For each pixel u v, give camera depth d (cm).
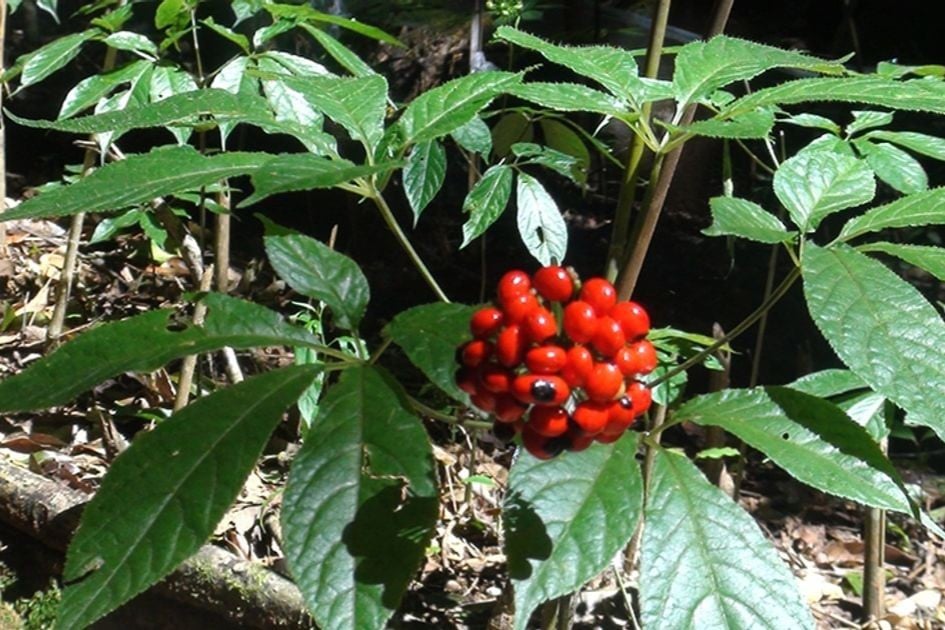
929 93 44
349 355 42
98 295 110
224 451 39
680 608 40
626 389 38
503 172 64
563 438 38
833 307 40
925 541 91
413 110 47
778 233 44
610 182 146
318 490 39
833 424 43
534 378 37
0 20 96
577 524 40
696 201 138
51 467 83
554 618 55
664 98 47
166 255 112
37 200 42
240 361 102
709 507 42
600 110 46
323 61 135
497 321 38
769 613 40
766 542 41
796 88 45
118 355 42
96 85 68
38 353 99
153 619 70
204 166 43
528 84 47
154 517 38
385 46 147
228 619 68
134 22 148
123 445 85
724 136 44
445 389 40
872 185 45
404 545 38
